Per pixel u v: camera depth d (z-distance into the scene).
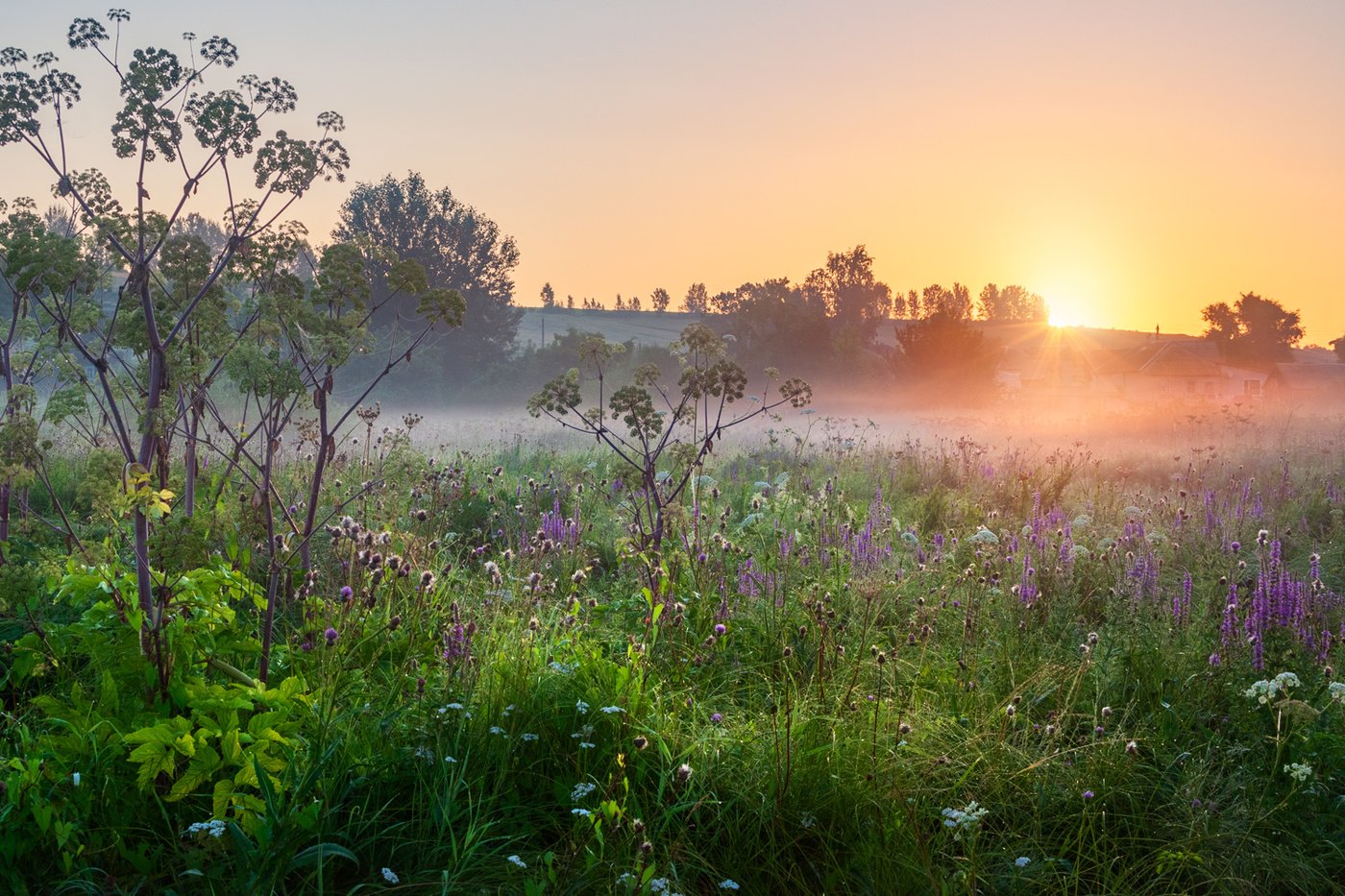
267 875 3.33
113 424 4.55
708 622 5.91
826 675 5.18
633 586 6.53
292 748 3.82
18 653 4.30
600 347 6.15
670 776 3.98
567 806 3.89
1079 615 6.52
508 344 67.19
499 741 4.12
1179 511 9.51
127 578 4.18
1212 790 4.23
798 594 6.39
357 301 5.09
